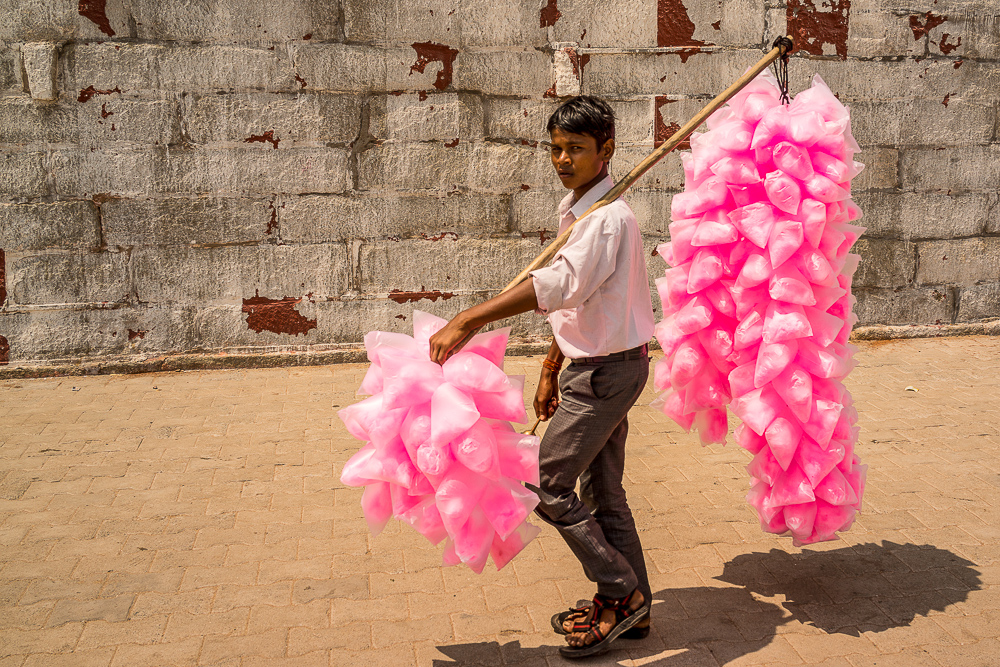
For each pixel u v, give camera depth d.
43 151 5.12
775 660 2.55
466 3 5.31
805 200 2.57
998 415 4.65
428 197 5.52
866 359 5.72
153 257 5.35
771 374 2.59
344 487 3.81
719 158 2.70
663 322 2.89
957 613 2.79
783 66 2.83
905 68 5.80
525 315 5.88
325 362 5.62
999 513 3.52
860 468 2.82
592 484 2.66
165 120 5.20
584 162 2.38
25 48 4.98
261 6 5.16
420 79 5.36
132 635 2.70
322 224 5.46
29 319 5.30
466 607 2.87
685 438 4.41
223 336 5.52
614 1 5.43
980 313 6.24
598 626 2.55
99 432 4.43
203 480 3.87
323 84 5.29
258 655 2.60
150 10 5.07
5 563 3.14
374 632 2.72
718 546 3.29
